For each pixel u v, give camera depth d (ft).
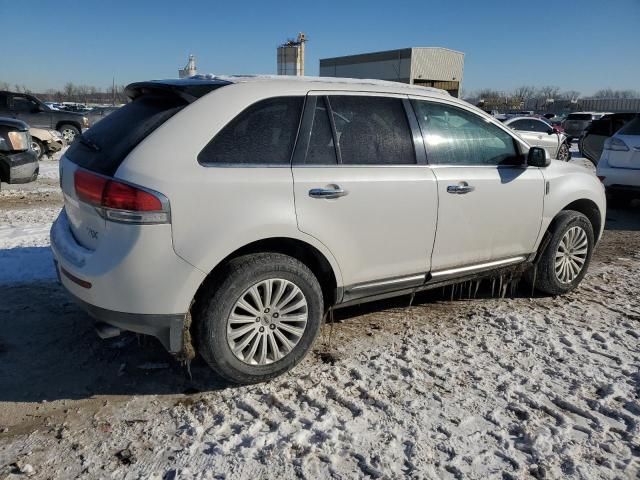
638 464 8.59
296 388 10.61
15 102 57.67
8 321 13.34
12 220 24.07
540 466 8.50
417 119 12.55
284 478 8.17
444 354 12.03
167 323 9.74
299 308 10.86
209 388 10.66
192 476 8.17
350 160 11.39
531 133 54.75
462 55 142.72
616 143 27.63
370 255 11.75
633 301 15.61
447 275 13.34
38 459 8.54
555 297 15.85
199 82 10.67
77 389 10.58
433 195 12.37
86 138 11.17
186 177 9.52
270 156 10.48
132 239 9.25
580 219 15.64
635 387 10.79
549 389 10.64
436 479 8.20
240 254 10.50
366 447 8.87
